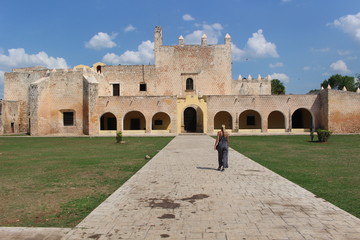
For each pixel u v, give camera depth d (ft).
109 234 16.84
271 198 23.49
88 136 111.14
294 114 133.49
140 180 30.48
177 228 17.52
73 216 20.33
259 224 18.01
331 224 17.94
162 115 128.57
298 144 72.08
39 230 17.62
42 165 42.75
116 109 119.96
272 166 39.55
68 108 122.62
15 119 137.28
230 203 22.26
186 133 118.52
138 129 131.34
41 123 119.55
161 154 52.16
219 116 130.11
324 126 117.08
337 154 52.60
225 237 16.19
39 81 120.37
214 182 29.32
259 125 129.90
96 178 32.99
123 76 138.72
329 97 114.52
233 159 45.03
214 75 136.98
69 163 44.39
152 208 21.29
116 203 22.58
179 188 26.99
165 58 137.69
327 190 26.37
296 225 17.80
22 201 24.13
